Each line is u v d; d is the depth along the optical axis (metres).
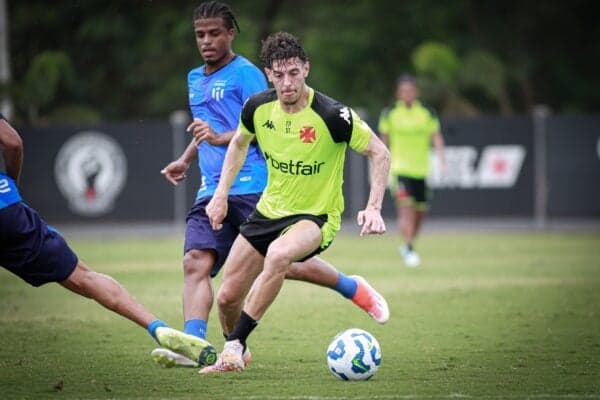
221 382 25.66
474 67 105.62
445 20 121.88
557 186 79.38
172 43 118.25
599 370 27.03
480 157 79.50
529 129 79.25
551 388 24.59
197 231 27.78
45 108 107.38
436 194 79.62
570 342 31.62
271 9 117.31
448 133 79.44
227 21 28.53
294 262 26.02
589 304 40.16
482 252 62.59
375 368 25.72
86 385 25.47
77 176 79.88
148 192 79.88
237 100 28.50
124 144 79.81
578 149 79.00
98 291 24.50
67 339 33.09
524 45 122.94
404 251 56.34
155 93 118.88
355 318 37.16
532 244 67.75
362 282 29.17
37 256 24.05
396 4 121.75
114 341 32.69
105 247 68.50
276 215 26.12
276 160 25.91
